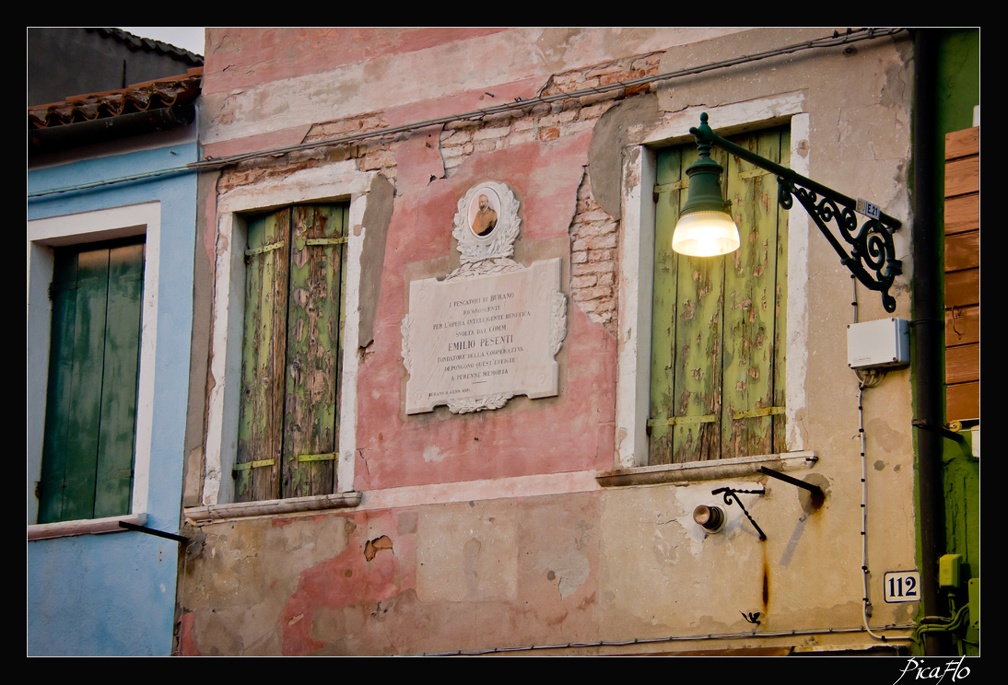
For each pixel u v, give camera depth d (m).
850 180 11.37
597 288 12.25
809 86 11.66
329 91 13.72
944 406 10.80
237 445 13.62
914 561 10.69
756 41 11.94
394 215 13.21
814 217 10.33
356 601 12.67
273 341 13.65
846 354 11.17
